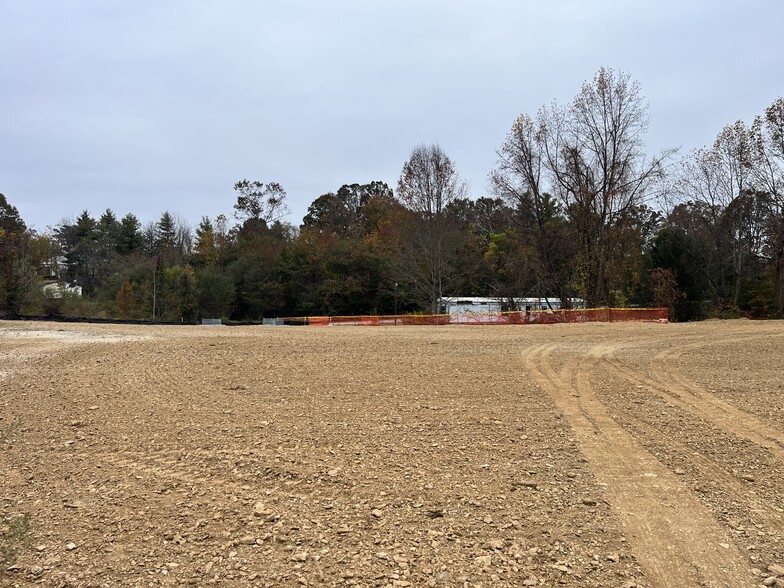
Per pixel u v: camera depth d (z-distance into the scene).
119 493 5.46
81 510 5.09
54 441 7.05
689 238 44.12
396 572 3.96
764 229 40.41
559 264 36.88
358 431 7.19
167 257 56.16
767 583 3.73
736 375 10.65
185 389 9.75
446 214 42.03
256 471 5.92
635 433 7.01
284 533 4.57
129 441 6.99
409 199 43.91
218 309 46.41
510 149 35.69
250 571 4.04
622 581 3.80
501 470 5.80
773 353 13.42
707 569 3.94
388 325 28.59
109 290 47.47
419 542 4.38
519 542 4.34
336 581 3.88
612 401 8.66
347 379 10.38
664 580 3.81
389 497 5.20
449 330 21.47
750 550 4.18
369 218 62.22
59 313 38.22
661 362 12.29
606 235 32.94
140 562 4.18
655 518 4.71
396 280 41.62
